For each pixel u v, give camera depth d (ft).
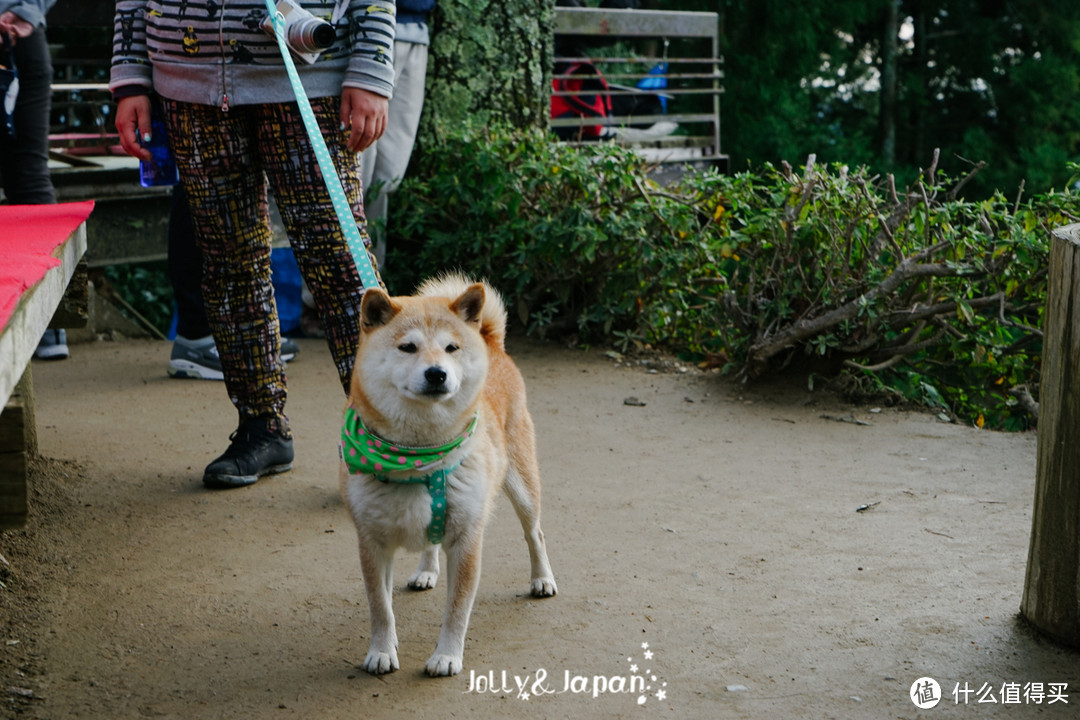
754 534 11.33
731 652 8.56
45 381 17.58
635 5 30.30
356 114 11.10
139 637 8.78
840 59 47.47
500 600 9.65
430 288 9.50
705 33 28.55
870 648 8.63
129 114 11.43
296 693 7.91
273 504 12.05
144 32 11.41
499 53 22.33
